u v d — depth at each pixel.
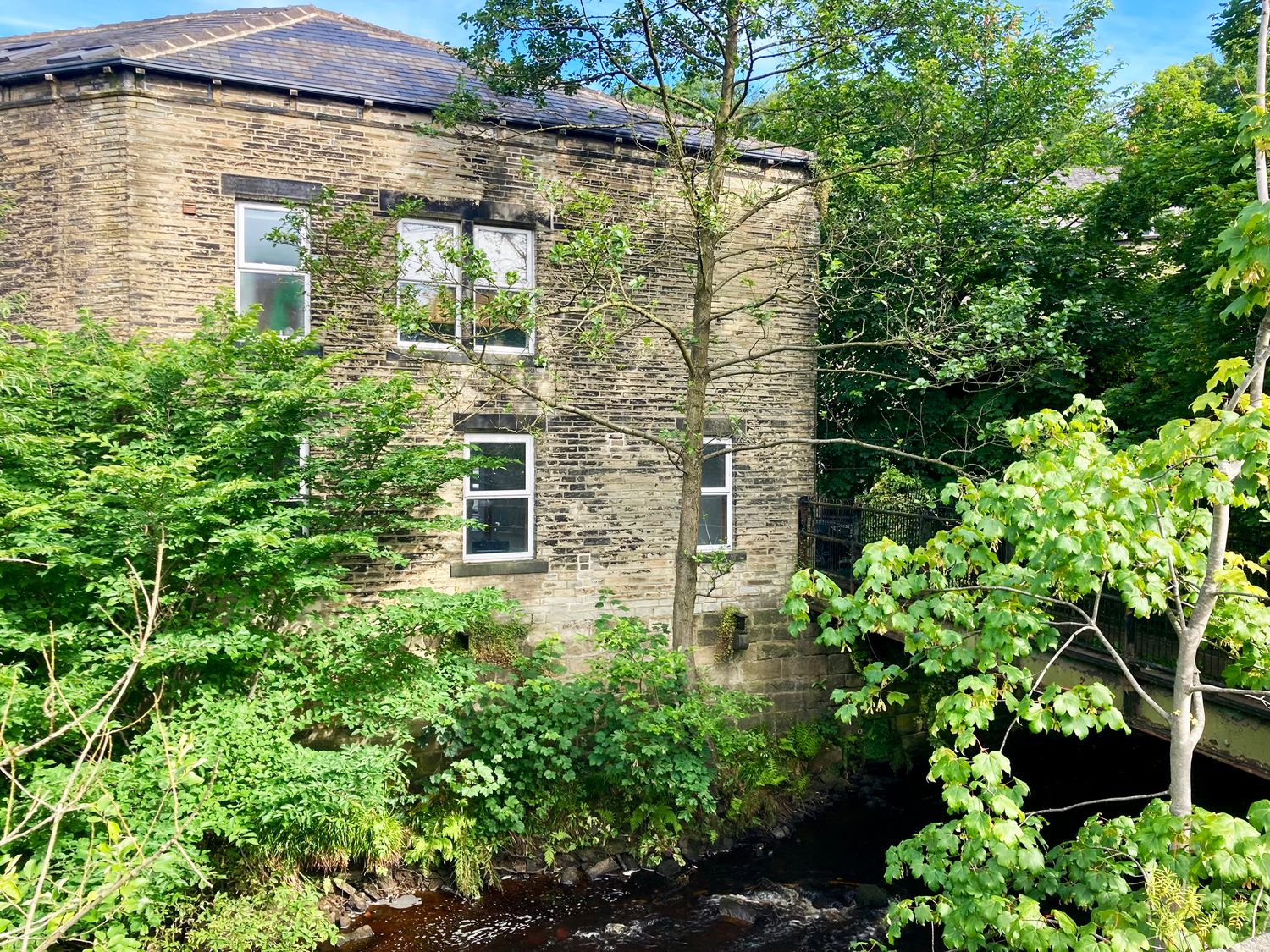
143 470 6.80
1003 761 3.88
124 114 9.77
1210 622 4.61
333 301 10.34
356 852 9.21
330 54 11.88
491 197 11.37
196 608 8.28
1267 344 3.65
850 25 10.07
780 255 12.78
